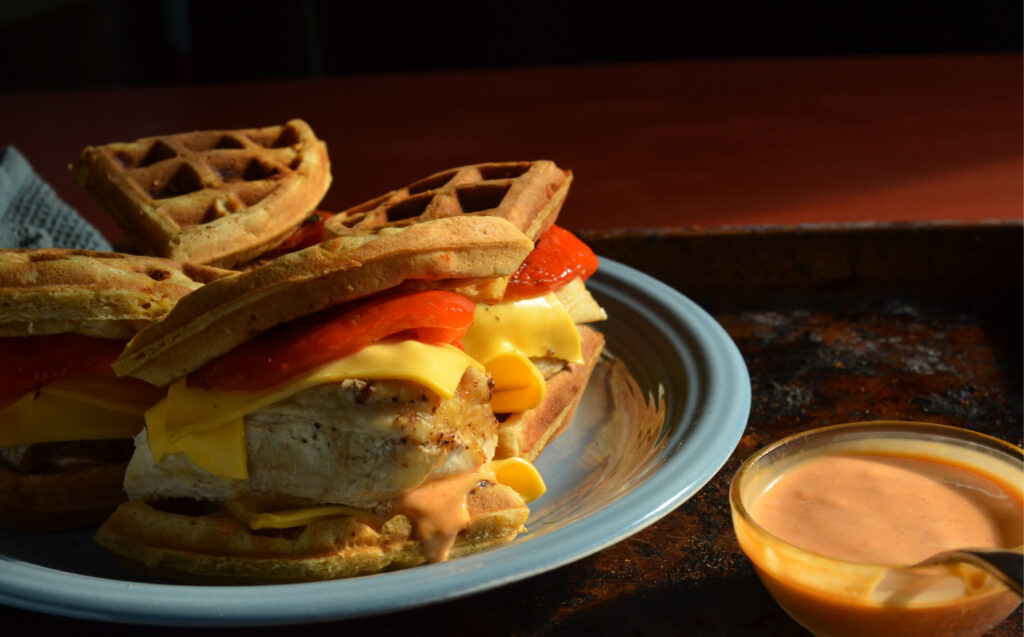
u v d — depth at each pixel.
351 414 0.45
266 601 0.42
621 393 0.56
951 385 0.56
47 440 0.49
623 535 0.44
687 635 0.44
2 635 0.44
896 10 1.59
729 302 0.65
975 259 0.65
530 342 0.53
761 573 0.43
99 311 0.47
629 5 1.62
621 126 1.06
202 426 0.46
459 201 0.54
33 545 0.48
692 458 0.47
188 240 0.53
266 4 1.58
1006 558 0.39
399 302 0.45
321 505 0.46
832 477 0.45
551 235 0.56
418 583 0.42
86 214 0.86
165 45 1.69
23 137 1.04
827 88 1.16
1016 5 1.55
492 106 1.14
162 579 0.46
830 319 0.63
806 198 0.84
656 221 0.81
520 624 0.44
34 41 1.72
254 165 0.59
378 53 1.63
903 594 0.40
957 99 1.09
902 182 0.86
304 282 0.44
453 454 0.46
